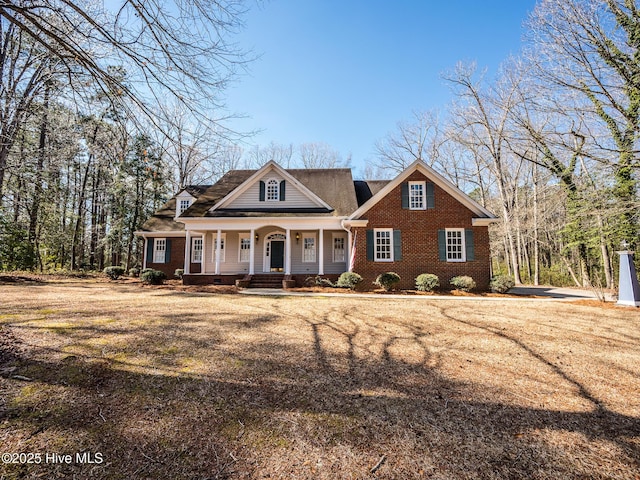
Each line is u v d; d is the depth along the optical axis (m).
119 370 4.16
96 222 28.14
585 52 11.58
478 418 3.26
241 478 2.34
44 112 8.38
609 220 13.04
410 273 15.26
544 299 12.24
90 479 2.29
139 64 4.82
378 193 15.64
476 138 23.36
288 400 3.57
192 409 3.30
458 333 6.60
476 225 15.36
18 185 16.17
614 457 2.67
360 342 5.86
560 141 13.06
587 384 4.15
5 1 4.21
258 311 8.51
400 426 3.07
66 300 8.88
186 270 17.42
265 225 17.03
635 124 11.28
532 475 2.43
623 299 10.30
